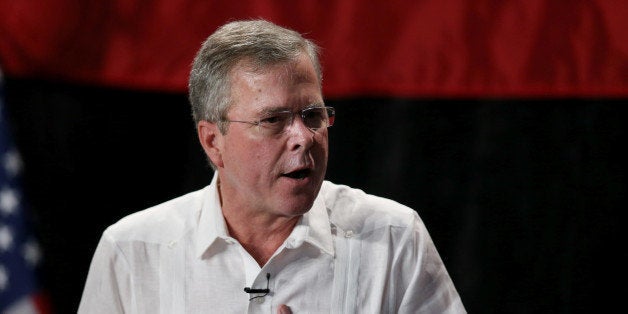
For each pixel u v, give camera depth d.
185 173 10.03
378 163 9.72
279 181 5.12
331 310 5.48
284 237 5.55
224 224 5.52
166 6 8.37
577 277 9.68
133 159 9.88
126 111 9.82
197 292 5.56
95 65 8.42
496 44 8.17
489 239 9.72
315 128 5.14
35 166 9.48
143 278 5.68
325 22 8.26
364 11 8.22
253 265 5.47
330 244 5.54
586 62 8.10
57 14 8.34
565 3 8.06
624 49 8.03
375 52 8.27
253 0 8.27
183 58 8.40
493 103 9.55
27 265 9.39
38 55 8.36
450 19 8.16
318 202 5.72
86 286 5.92
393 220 5.71
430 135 9.66
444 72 8.23
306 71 5.09
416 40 8.22
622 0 7.98
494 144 9.59
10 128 9.30
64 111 9.58
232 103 5.12
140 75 8.44
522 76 8.15
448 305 5.75
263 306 5.48
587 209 9.55
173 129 9.97
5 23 8.33
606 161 9.46
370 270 5.57
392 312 5.62
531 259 9.71
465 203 9.70
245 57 5.08
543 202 9.61
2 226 9.32
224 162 5.34
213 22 8.35
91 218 9.74
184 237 5.69
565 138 9.49
